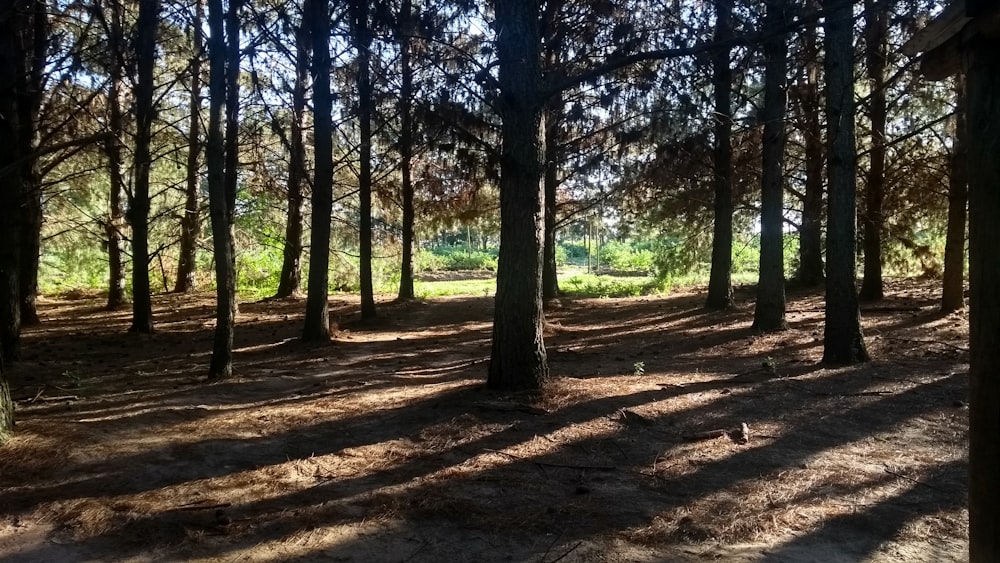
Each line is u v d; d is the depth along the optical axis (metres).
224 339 9.27
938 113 14.04
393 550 3.82
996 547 2.51
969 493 2.65
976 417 2.57
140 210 14.76
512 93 6.87
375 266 26.03
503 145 7.07
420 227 22.84
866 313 13.03
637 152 14.98
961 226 11.64
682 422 6.12
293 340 13.00
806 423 6.03
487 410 6.51
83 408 7.18
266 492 4.69
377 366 10.21
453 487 4.74
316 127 12.52
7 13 8.61
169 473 5.08
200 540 3.95
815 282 19.34
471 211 20.06
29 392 8.23
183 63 18.30
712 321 13.73
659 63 12.50
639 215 18.92
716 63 11.49
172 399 7.69
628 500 4.46
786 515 4.16
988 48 2.45
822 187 17.12
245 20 11.28
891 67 13.12
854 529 3.97
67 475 5.00
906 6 8.65
